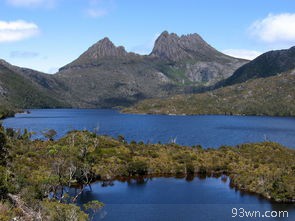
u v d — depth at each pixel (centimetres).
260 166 13350
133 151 16250
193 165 14350
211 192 11306
